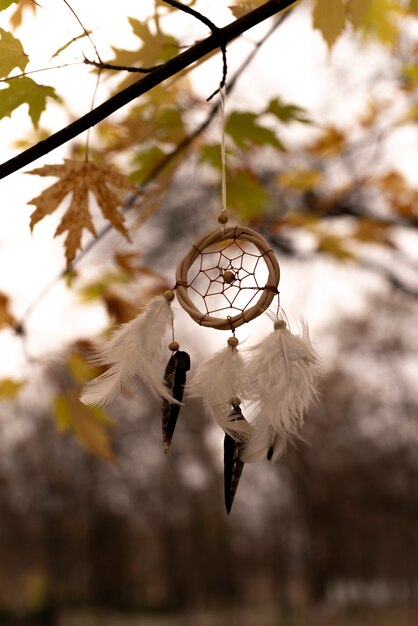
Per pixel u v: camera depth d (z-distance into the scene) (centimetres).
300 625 2416
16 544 3019
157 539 3097
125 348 134
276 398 129
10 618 2772
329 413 2244
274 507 2911
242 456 131
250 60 248
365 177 470
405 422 2211
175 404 132
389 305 1411
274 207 396
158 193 285
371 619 2455
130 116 273
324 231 476
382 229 470
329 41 219
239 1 201
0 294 301
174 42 206
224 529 3028
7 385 309
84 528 3008
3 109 183
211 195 541
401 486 2548
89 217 203
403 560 2908
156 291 339
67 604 2964
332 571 2969
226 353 134
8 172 149
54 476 2764
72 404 312
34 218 200
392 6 328
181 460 2725
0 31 165
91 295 337
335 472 2580
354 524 2762
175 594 3072
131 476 2794
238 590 3092
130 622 2791
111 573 3039
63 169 202
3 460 2714
